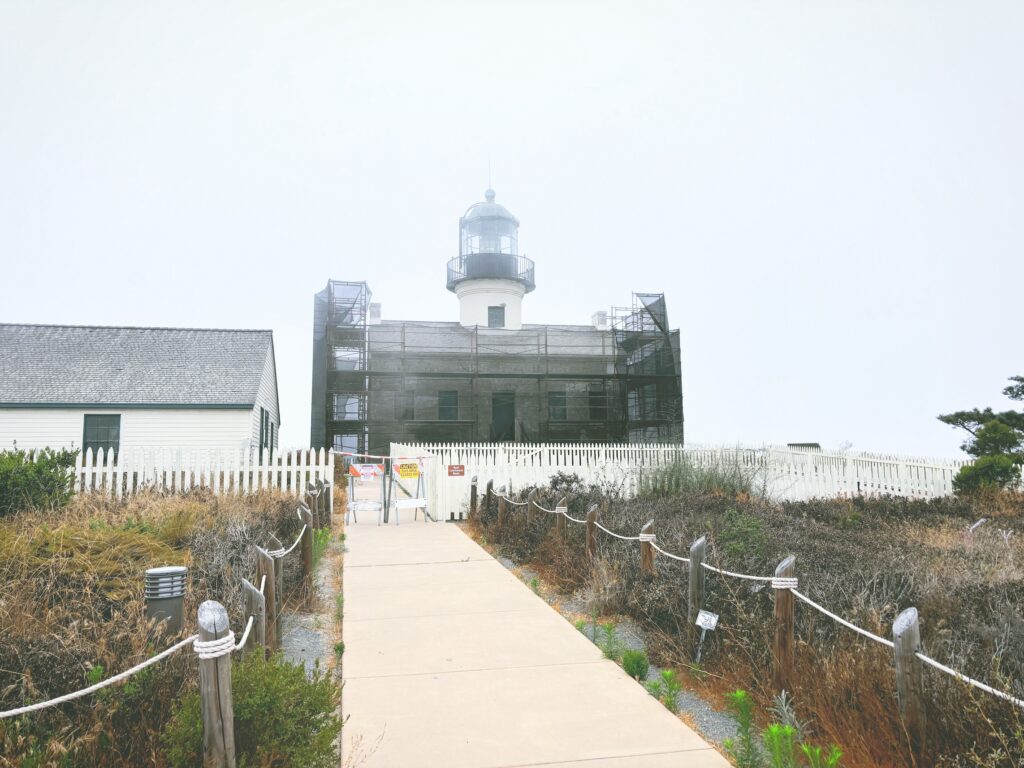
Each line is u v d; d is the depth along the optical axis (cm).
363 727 470
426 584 895
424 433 3309
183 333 2680
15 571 625
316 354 3494
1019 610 549
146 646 460
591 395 3538
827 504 1420
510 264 3825
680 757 426
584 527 973
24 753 352
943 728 370
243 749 366
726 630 560
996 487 1518
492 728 468
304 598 777
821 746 414
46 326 2592
